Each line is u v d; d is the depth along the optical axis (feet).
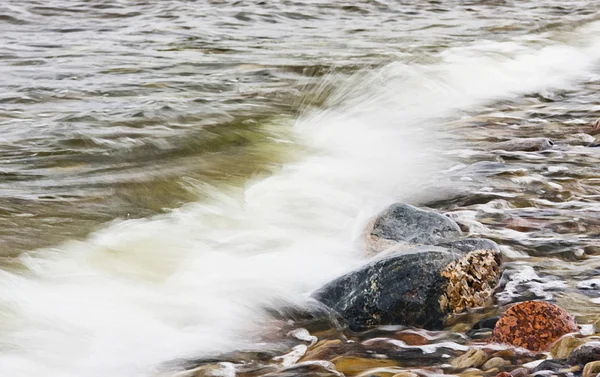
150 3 74.28
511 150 29.48
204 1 77.00
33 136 29.09
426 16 72.33
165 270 19.07
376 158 29.35
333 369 14.71
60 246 20.07
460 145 30.81
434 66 47.14
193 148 29.30
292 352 15.53
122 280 18.40
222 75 42.04
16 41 51.85
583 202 23.52
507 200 23.82
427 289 16.72
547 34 62.18
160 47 50.08
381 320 16.47
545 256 19.51
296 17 68.33
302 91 39.63
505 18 71.61
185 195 24.53
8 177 24.76
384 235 20.13
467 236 20.51
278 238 21.22
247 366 14.93
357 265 19.25
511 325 15.56
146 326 16.42
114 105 34.32
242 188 25.53
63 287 17.88
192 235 21.29
